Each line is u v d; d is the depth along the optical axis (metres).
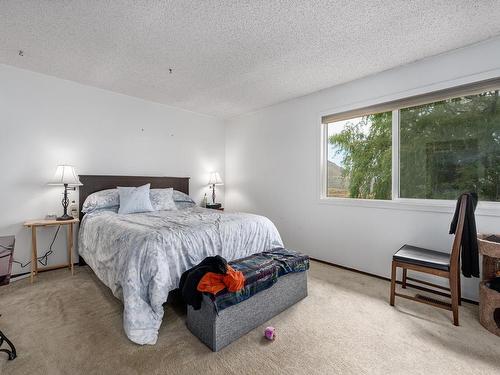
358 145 3.07
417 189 2.59
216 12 1.81
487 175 2.20
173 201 3.48
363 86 2.89
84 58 2.50
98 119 3.30
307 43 2.20
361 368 1.40
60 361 1.42
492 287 1.77
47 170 2.93
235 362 1.43
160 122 3.91
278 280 1.96
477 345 1.60
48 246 2.92
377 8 1.75
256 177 4.21
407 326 1.80
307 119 3.45
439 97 2.38
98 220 2.58
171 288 1.80
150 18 1.88
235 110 4.22
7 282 1.38
